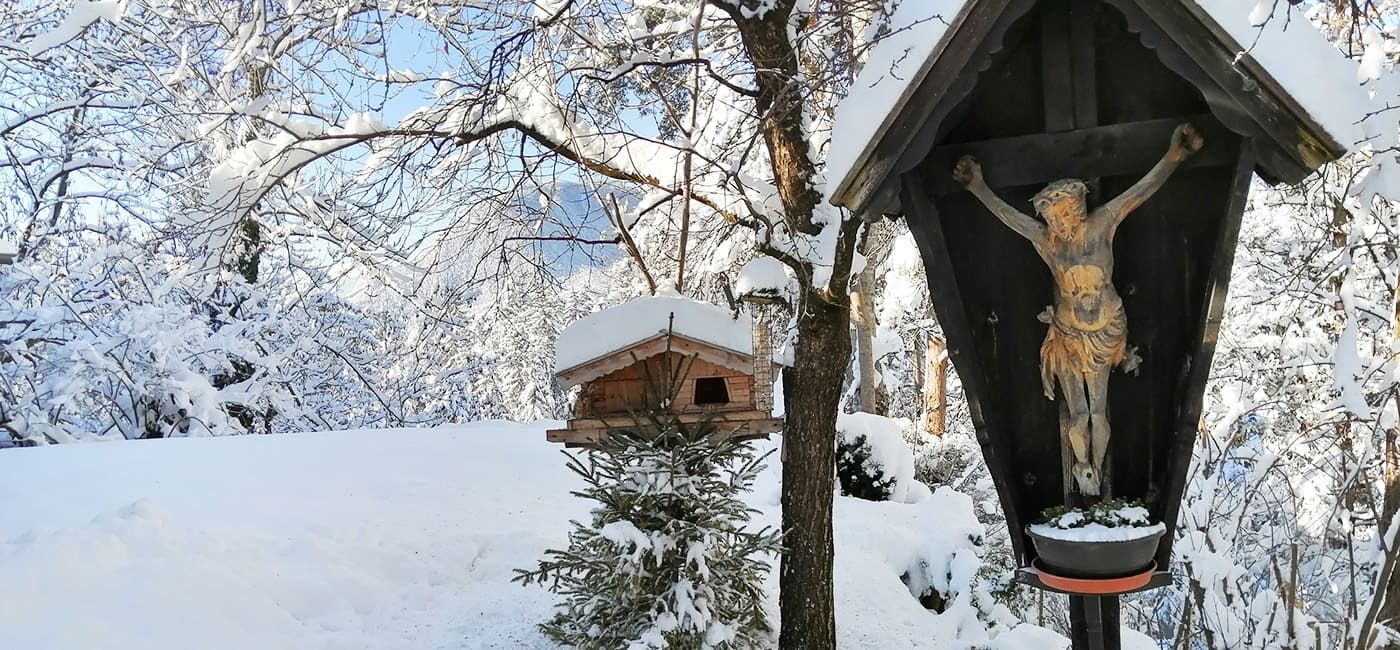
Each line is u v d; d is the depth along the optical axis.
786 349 4.55
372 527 6.12
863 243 4.23
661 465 4.10
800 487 4.52
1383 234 6.92
